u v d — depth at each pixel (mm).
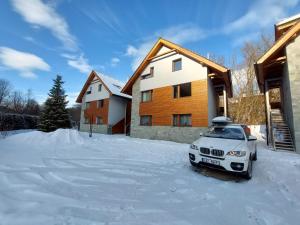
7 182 3625
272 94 20516
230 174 5113
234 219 2729
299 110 8797
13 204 2723
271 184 4383
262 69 10523
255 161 6836
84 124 26516
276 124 11156
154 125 15656
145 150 9148
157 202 3195
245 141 5285
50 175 4348
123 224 2398
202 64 13016
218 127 6684
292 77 9109
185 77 13969
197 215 2793
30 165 5105
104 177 4469
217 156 4738
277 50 9594
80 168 5176
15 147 8031
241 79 26625
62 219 2404
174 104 14398
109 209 2816
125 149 9312
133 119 17656
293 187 4188
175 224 2482
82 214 2594
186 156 7570
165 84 15281
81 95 27469
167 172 5148
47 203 2855
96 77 25344
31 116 25359
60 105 22969
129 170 5223
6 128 18891
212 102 14445
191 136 13047
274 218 2791
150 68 16781
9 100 38219
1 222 2240
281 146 9930
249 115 22672
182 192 3721
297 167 5973
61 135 11500
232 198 3502
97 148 9312
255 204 3262
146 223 2463
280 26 11859
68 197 3158
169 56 15305
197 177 4750
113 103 23266
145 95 17172
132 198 3312
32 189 3389
